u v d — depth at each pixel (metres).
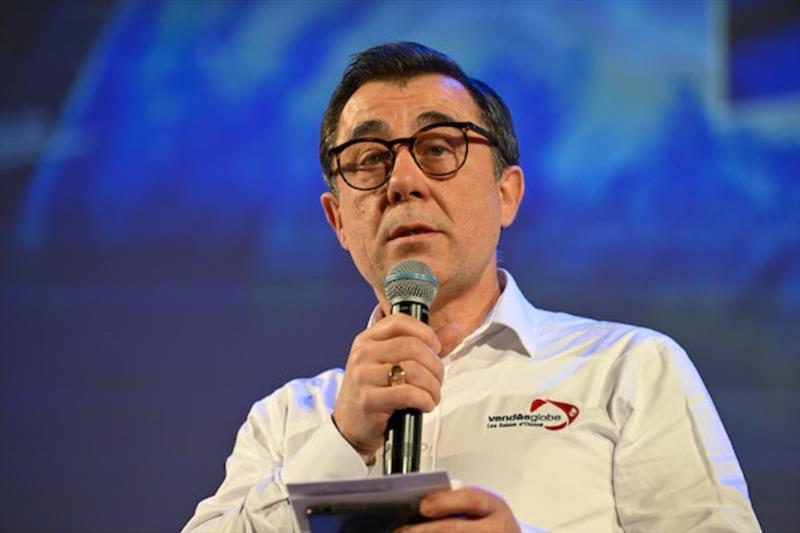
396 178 6.87
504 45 13.38
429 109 7.12
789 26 12.75
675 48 12.98
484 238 7.08
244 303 13.52
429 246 6.86
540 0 13.38
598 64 13.14
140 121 14.12
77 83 14.28
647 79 12.98
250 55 14.08
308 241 13.57
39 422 13.47
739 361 12.14
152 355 13.52
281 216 13.66
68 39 14.39
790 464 11.77
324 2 14.02
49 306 13.76
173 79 14.17
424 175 6.94
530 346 7.25
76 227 13.95
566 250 12.78
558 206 12.90
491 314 7.37
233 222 13.73
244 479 7.30
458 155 7.04
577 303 12.63
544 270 12.77
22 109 14.27
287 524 6.22
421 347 5.70
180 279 13.67
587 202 12.86
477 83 7.61
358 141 7.10
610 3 13.23
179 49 14.22
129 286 13.71
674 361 6.88
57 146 14.15
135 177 13.99
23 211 14.03
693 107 12.82
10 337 13.70
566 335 7.39
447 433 6.93
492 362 7.27
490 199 7.19
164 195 13.91
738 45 12.84
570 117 13.08
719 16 12.94
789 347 12.06
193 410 13.33
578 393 6.88
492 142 7.30
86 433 13.40
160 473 13.22
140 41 14.30
